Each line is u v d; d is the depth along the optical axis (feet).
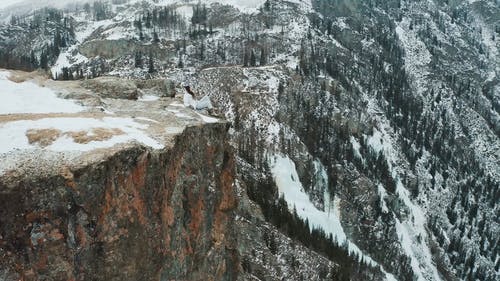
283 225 362.74
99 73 584.40
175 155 85.97
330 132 514.27
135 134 81.00
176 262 88.07
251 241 298.15
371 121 576.61
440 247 549.54
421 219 554.46
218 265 108.17
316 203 439.63
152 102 118.01
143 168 74.33
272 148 442.91
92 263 67.87
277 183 417.69
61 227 64.13
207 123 103.91
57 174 63.57
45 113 87.20
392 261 458.09
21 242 61.67
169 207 84.33
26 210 61.77
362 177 488.85
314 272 321.93
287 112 490.90
